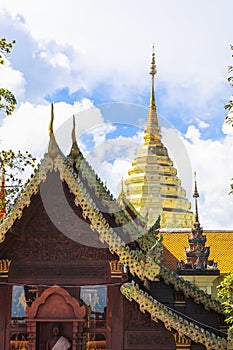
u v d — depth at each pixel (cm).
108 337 2225
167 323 2180
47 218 2327
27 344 2373
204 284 3459
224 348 2175
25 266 2305
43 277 2289
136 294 2195
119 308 2241
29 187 2255
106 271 2272
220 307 2388
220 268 4253
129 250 2222
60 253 2306
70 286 2270
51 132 2286
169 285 2392
